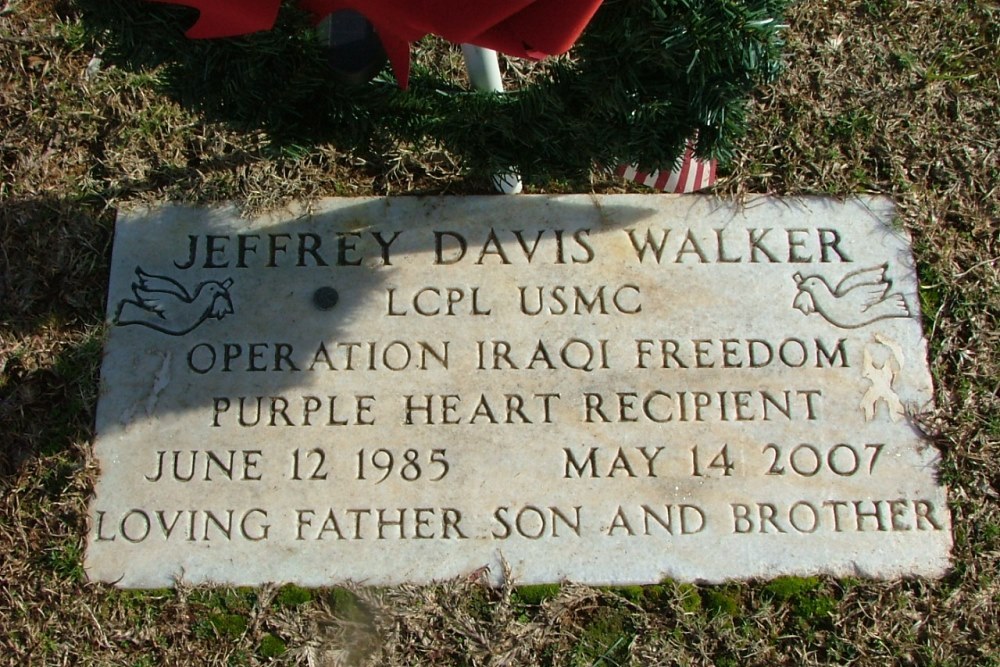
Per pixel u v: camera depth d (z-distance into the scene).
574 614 1.20
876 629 1.20
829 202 1.28
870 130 1.32
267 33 1.05
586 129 1.10
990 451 1.23
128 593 1.20
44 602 1.20
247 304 1.25
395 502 1.21
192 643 1.20
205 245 1.26
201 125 1.31
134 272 1.26
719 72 1.05
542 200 1.27
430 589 1.20
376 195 1.28
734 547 1.20
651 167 1.12
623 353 1.24
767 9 1.04
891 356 1.24
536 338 1.24
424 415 1.22
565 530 1.20
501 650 1.19
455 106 1.12
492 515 1.21
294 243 1.26
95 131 1.32
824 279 1.26
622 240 1.26
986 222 1.30
